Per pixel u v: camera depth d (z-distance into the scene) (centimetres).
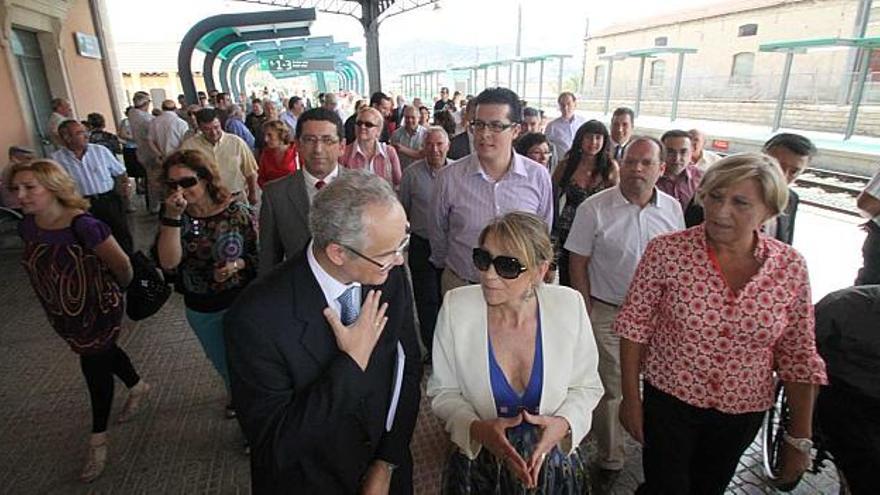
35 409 306
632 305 176
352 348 127
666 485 181
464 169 259
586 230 238
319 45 1938
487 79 2300
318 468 139
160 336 394
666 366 172
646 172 219
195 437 280
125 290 252
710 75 1986
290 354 127
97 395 246
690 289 160
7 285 499
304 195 241
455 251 265
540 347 161
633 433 184
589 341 168
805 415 167
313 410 122
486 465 161
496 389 161
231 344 127
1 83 738
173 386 328
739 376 163
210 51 1312
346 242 117
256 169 489
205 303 235
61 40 959
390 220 119
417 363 166
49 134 736
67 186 227
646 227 226
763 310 153
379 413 145
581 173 340
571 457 165
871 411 174
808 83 1429
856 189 780
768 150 259
